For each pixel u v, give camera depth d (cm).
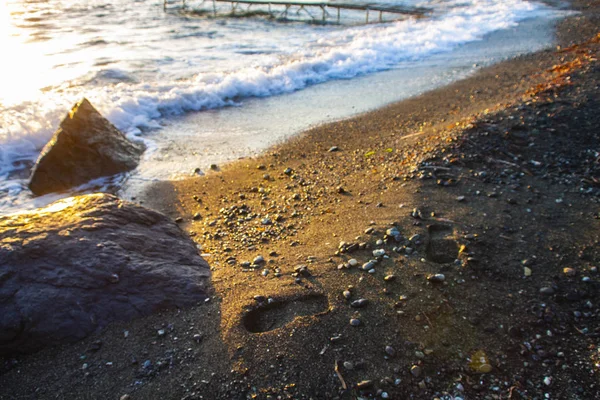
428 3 2320
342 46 1423
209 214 532
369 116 870
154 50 1329
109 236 371
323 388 281
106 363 299
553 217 441
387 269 374
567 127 616
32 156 696
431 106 905
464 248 391
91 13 1848
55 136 625
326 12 2209
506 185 502
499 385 287
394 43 1434
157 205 561
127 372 292
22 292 315
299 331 316
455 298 345
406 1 2434
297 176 620
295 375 288
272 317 335
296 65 1154
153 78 1053
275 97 1002
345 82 1112
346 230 441
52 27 1557
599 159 543
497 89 959
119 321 328
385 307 336
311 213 505
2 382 291
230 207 542
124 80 1027
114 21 1736
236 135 791
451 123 737
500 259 382
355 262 383
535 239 408
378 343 309
